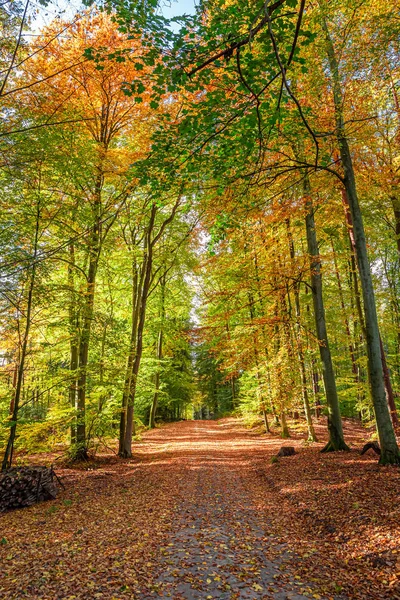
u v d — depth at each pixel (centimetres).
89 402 1453
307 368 1681
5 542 613
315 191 1118
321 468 969
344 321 1794
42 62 1175
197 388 4331
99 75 1313
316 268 1305
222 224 897
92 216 1250
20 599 427
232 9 456
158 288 2417
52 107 1039
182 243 1967
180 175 709
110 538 623
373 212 1408
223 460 1384
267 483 969
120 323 1408
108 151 1377
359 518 601
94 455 1459
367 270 940
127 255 1686
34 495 867
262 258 1402
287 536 615
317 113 919
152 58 493
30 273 1013
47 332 1316
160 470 1217
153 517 738
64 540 617
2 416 1170
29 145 905
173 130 616
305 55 915
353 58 903
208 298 1395
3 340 1167
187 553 559
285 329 1435
